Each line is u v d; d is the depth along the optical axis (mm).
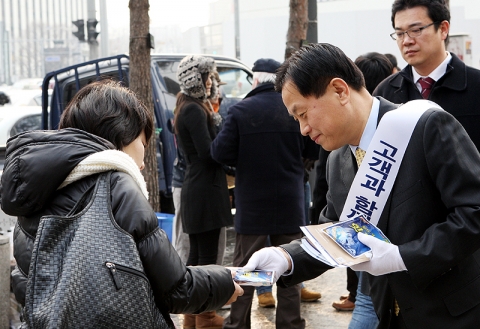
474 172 1980
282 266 2297
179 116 4352
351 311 4793
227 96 8141
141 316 1681
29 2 54812
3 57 50000
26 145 1800
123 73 7215
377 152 2088
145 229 1772
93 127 1952
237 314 3982
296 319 3977
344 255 2039
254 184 3945
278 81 2174
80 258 1664
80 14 59000
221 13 26594
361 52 16094
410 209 2064
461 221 1945
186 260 4867
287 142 3957
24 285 1817
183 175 4879
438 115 2035
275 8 18531
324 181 4008
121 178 1822
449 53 3371
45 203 1809
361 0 16062
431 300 2072
